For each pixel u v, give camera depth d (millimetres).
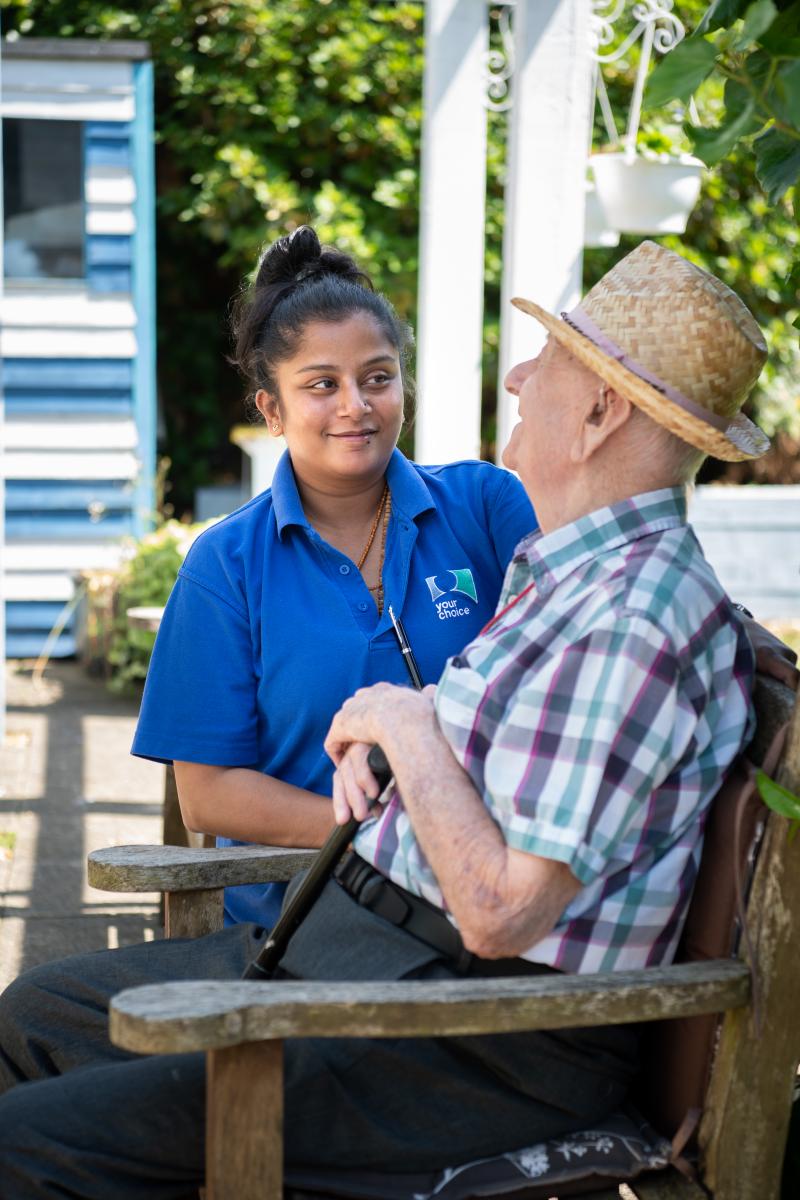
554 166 4344
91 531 7180
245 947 2072
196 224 10156
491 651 1728
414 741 1729
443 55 4777
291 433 2287
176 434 10727
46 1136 1692
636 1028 1854
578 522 1739
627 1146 1752
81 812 4551
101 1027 2002
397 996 1557
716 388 1745
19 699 6246
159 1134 1686
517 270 4387
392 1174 1713
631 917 1688
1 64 6785
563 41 4297
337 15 9328
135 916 3648
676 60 1533
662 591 1651
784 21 1623
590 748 1591
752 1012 1670
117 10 9500
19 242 6941
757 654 1834
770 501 7098
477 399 4977
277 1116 1582
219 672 2244
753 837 1685
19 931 3521
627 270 1797
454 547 2365
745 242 9367
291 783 2283
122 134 6926
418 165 9648
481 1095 1721
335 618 2240
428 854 1675
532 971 1720
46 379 7043
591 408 1745
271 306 2305
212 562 2270
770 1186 1725
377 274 9406
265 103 9445
